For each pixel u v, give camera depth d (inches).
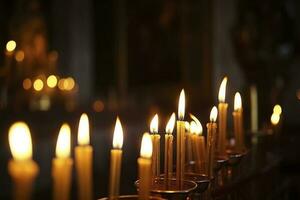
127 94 386.3
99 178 217.5
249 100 339.6
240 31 346.3
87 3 398.6
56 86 352.2
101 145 242.4
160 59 371.2
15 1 359.6
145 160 36.6
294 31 367.2
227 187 61.9
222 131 63.5
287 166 135.0
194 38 362.0
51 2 381.1
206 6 358.3
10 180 189.9
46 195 189.2
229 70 351.9
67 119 229.8
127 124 261.1
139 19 384.5
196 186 47.6
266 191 82.2
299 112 360.2
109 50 402.9
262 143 88.9
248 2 348.8
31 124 212.8
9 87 322.0
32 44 358.9
